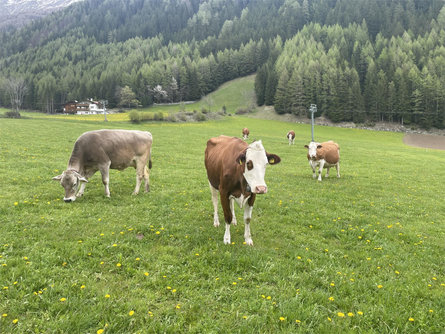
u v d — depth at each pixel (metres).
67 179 8.92
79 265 5.35
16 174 12.70
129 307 4.28
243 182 6.27
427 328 4.30
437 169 25.28
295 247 7.09
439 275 6.12
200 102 149.38
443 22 151.62
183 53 188.38
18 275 4.89
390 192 14.80
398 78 104.06
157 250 6.33
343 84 101.44
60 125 42.16
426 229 9.13
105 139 10.12
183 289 4.87
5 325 3.81
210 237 7.18
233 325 4.11
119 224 7.68
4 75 155.00
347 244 7.50
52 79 146.25
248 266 5.82
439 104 92.94
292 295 4.88
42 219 7.58
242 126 77.19
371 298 4.93
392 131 92.50
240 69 176.75
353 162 27.06
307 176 18.56
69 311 4.16
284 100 112.25
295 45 154.75
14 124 37.31
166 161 20.73
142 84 146.25
